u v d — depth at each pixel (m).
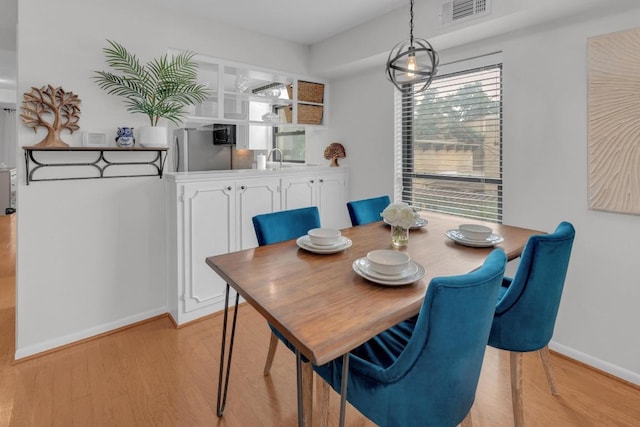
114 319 2.67
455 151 3.02
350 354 1.28
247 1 2.74
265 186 3.16
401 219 1.84
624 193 2.02
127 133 2.51
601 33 2.07
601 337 2.18
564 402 1.89
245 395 1.96
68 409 1.83
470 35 2.58
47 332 2.39
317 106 3.98
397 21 2.89
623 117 1.99
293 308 1.15
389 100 3.43
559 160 2.30
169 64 2.82
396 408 1.11
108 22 2.49
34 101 2.23
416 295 1.26
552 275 1.57
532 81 2.40
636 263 2.02
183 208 2.70
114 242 2.63
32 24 2.22
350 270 1.51
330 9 2.89
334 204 3.78
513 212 2.56
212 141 3.99
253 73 3.48
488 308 1.11
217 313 2.95
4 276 3.72
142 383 2.05
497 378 2.10
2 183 7.00
